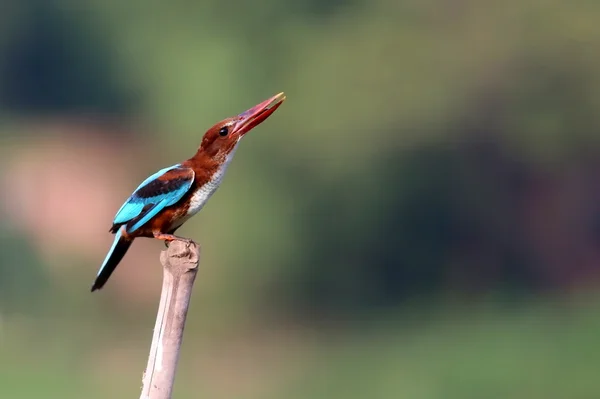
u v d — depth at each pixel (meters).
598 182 28.14
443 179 27.08
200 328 24.88
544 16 26.98
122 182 32.59
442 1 27.31
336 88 26.06
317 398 20.77
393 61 26.50
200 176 6.93
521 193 28.16
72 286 27.45
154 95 30.23
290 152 25.69
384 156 26.38
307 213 25.75
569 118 27.44
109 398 18.19
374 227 26.34
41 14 35.28
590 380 19.34
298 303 25.77
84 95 35.62
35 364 20.02
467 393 19.41
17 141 34.88
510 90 27.34
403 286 26.78
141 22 30.38
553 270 28.30
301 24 27.20
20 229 29.61
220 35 27.61
